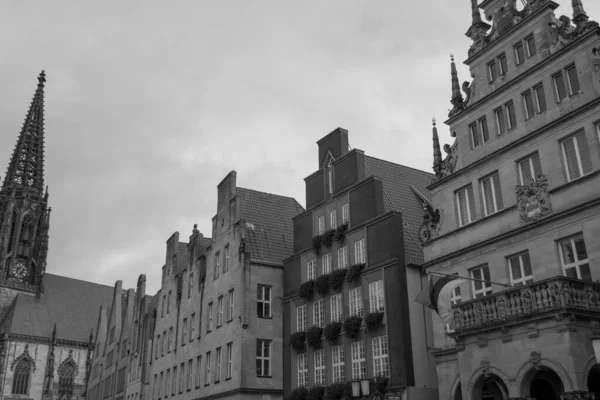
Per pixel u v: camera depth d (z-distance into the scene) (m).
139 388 74.44
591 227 24.97
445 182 33.97
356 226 40.12
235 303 49.09
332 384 38.28
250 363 46.44
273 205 56.50
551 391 25.97
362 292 38.25
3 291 148.00
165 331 66.06
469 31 34.44
